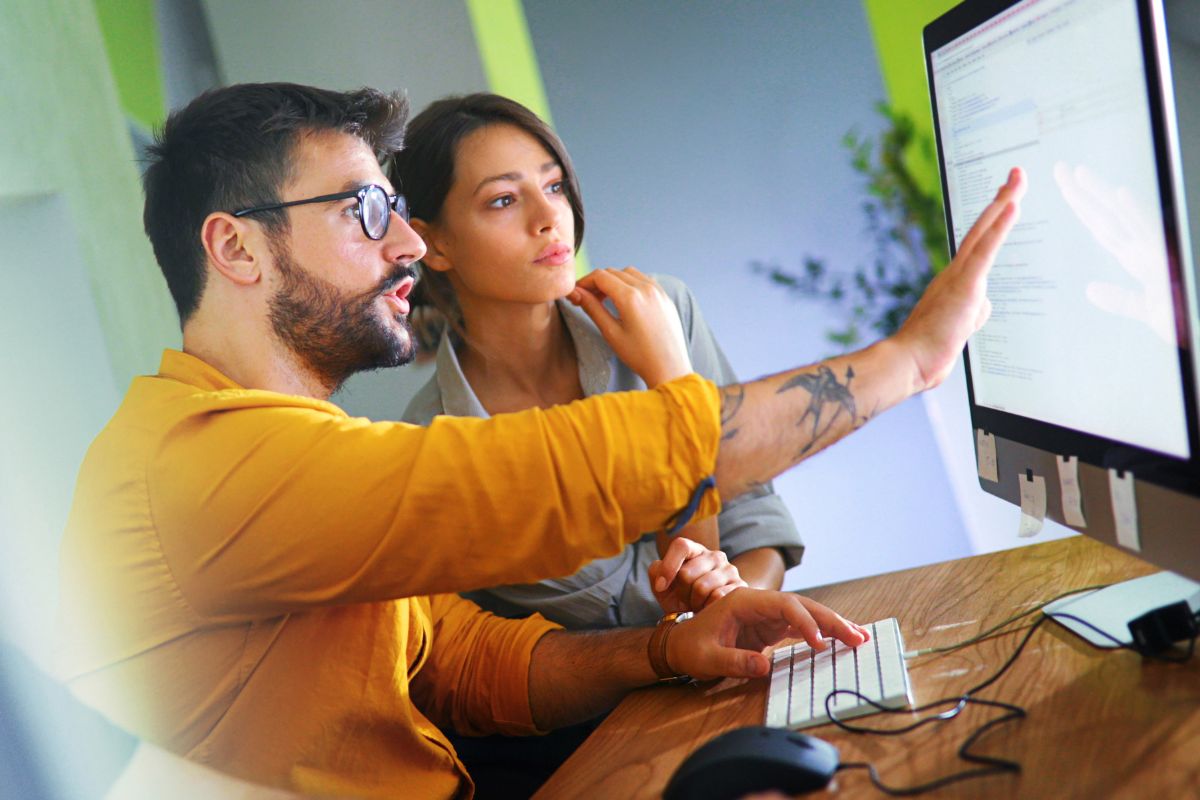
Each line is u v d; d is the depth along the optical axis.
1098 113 0.90
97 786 1.14
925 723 0.89
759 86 2.83
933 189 2.82
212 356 1.22
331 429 1.02
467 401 1.70
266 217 1.20
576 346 1.73
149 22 2.31
